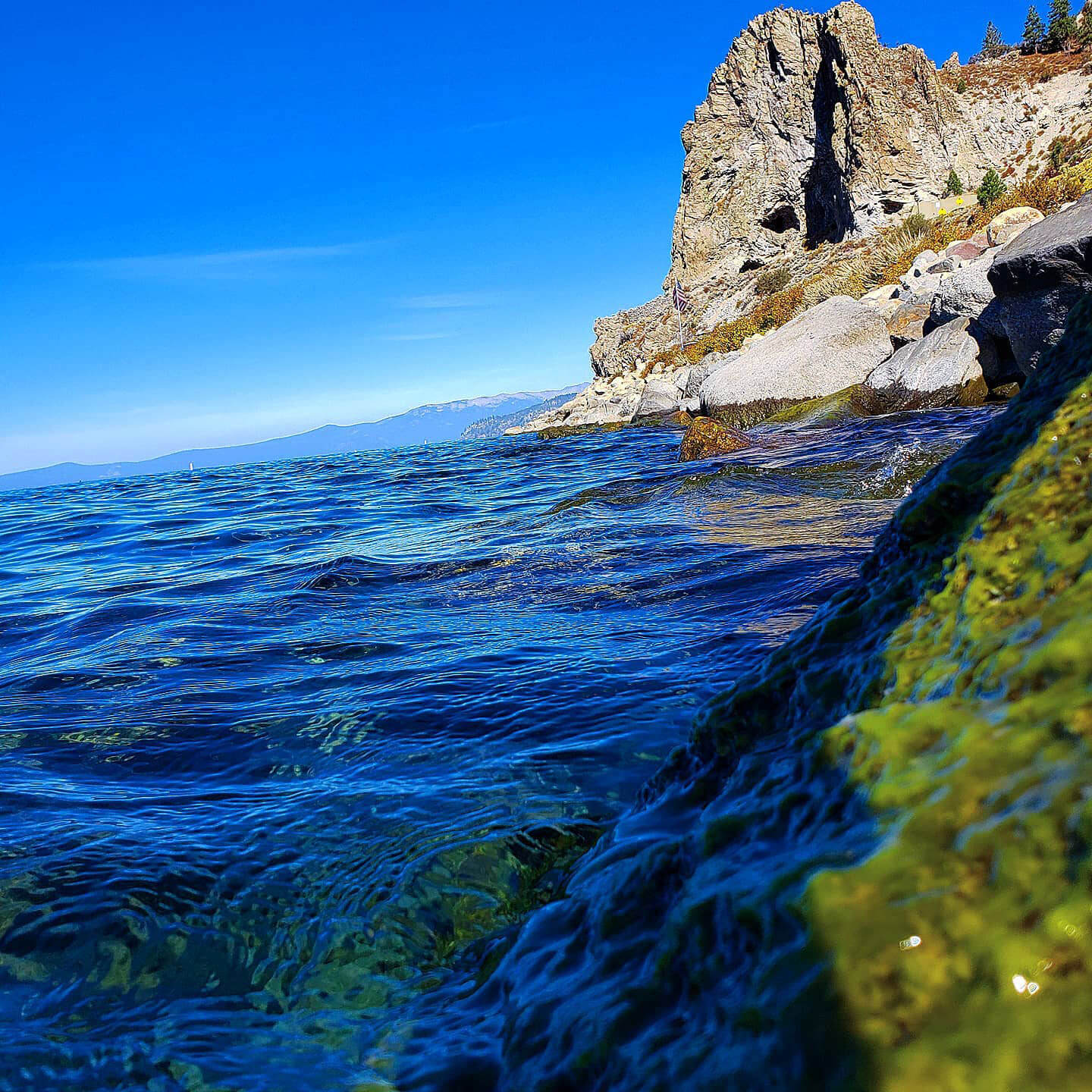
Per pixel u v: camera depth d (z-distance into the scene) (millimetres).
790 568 5543
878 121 46750
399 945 2064
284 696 4105
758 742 1825
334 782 3047
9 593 8125
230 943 2111
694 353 38656
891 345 17109
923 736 1178
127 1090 1622
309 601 6387
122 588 7758
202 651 5125
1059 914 816
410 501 13250
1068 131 46344
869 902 933
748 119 54562
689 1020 1059
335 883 2344
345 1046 1660
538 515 9867
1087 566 1296
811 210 53438
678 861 1421
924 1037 805
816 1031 865
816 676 1841
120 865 2469
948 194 46125
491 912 2166
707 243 56000
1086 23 56500
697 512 8406
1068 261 11141
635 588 5629
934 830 986
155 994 1938
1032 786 947
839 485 8734
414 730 3473
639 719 3326
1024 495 1621
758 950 1007
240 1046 1730
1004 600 1434
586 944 1456
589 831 2520
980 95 52344
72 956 2086
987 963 821
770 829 1267
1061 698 1050
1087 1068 724
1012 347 12719
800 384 17219
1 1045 1767
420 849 2482
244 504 14742
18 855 2559
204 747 3525
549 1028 1281
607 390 38344
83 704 4227
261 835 2645
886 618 1849
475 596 6051
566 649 4379
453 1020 1596
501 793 2805
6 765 3461
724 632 4344
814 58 51125
